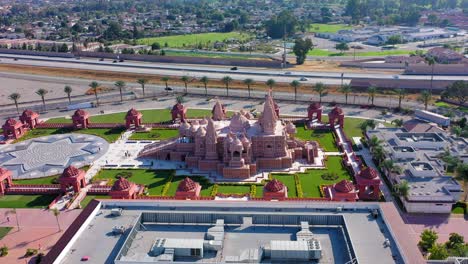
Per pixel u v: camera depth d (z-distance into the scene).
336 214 75.31
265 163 135.12
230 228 74.31
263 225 74.94
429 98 181.88
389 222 72.38
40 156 148.62
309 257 65.12
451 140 141.12
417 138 142.75
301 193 118.25
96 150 151.75
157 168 137.25
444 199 106.19
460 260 73.06
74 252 68.38
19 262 94.25
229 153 131.38
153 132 166.75
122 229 73.12
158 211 77.75
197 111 189.12
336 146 149.25
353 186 110.38
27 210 115.38
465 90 180.62
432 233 91.12
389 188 120.94
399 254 65.88
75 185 121.31
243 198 116.88
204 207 80.62
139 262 63.81
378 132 149.25
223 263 63.94
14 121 165.50
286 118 175.88
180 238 71.25
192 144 140.12
